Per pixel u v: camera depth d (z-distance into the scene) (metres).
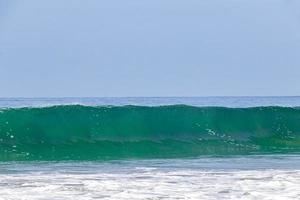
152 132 112.00
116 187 59.69
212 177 67.00
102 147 105.88
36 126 103.75
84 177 66.69
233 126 117.62
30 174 69.38
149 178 66.12
